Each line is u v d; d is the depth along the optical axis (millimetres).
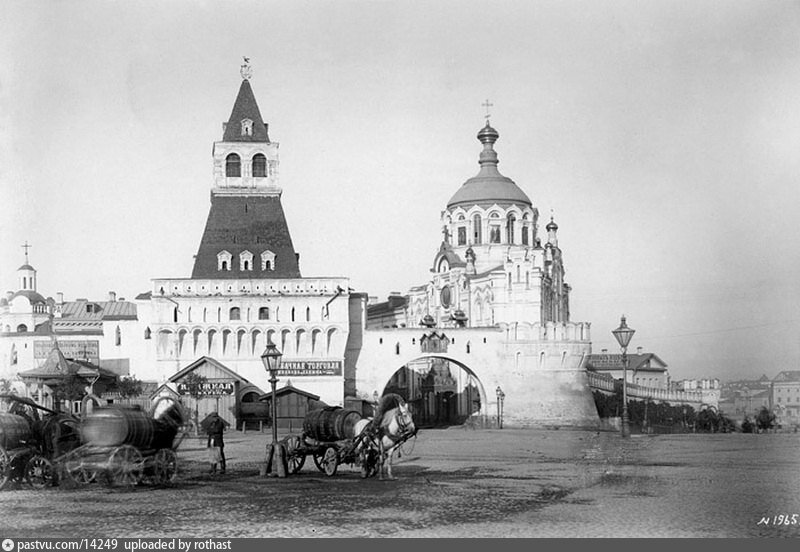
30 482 33688
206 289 108500
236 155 111750
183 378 99500
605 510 28516
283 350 109062
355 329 112625
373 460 37125
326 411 39219
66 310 116812
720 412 75938
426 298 138750
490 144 134500
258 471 40469
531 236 131125
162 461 35000
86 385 87125
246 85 113562
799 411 71062
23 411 36219
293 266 111188
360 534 25078
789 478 36156
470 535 24906
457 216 131375
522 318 117625
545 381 112562
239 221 111438
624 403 58531
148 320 109125
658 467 41969
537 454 52281
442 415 121000
